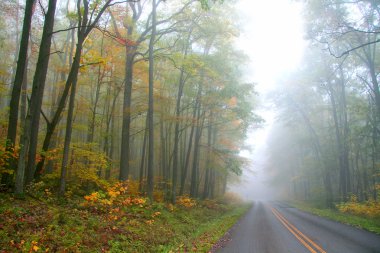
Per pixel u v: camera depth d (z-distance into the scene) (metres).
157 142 31.44
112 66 20.70
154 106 22.61
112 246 8.39
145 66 20.78
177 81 22.48
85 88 27.16
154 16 17.67
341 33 18.75
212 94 22.34
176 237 11.57
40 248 6.92
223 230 14.53
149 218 13.13
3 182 12.06
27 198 11.26
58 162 19.23
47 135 14.27
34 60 25.50
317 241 11.08
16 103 12.07
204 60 20.94
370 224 15.46
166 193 21.61
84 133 29.56
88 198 12.47
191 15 19.12
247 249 9.92
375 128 23.94
